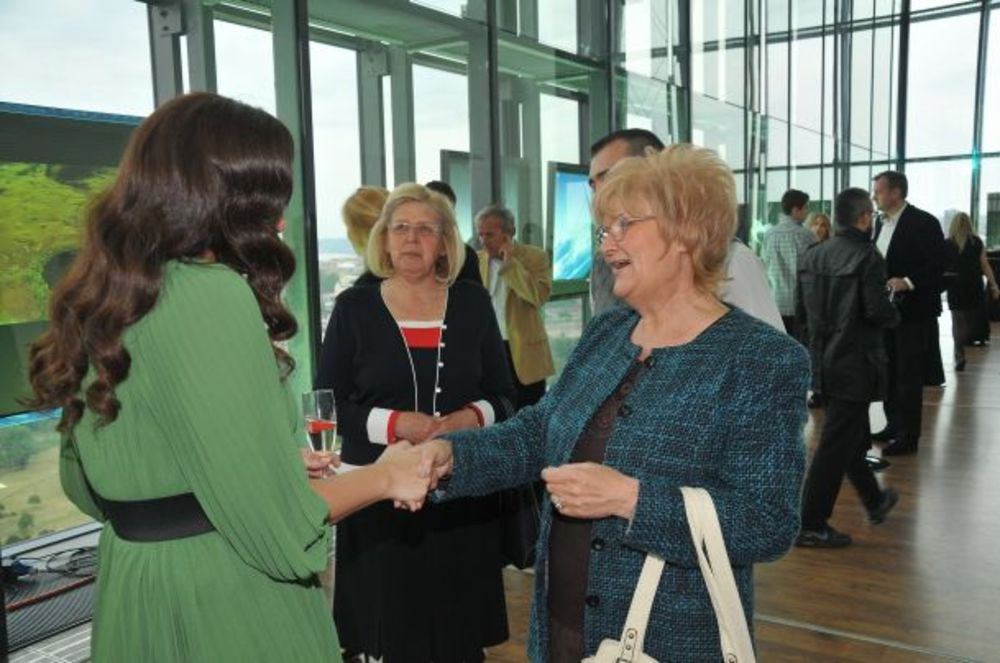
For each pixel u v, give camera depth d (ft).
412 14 13.80
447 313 6.94
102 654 3.35
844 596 9.87
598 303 7.43
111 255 3.02
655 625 3.81
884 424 17.76
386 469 4.05
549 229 18.03
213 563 3.27
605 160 6.81
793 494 3.65
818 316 11.53
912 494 13.62
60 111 9.66
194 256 3.18
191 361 2.97
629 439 3.90
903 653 8.54
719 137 23.53
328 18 12.77
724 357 3.83
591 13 18.94
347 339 6.81
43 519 11.23
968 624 9.11
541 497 7.02
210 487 3.01
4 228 9.18
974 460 15.52
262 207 3.29
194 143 3.14
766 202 25.53
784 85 26.68
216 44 10.86
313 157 11.32
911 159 40.14
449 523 6.55
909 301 15.62
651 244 3.97
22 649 8.66
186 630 3.23
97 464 3.27
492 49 15.55
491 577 6.83
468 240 15.55
